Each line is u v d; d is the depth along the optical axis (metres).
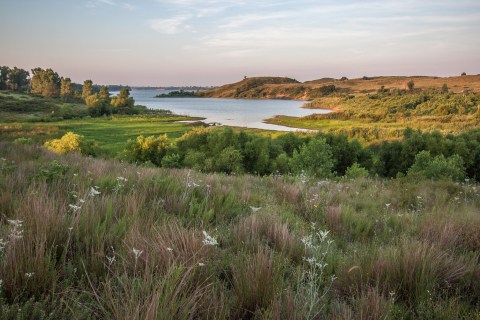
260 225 4.91
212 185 8.46
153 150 39.47
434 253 3.93
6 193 4.92
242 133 43.44
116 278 2.88
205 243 3.08
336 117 159.50
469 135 51.03
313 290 3.14
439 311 2.88
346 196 9.36
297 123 139.25
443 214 6.76
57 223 3.65
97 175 7.90
